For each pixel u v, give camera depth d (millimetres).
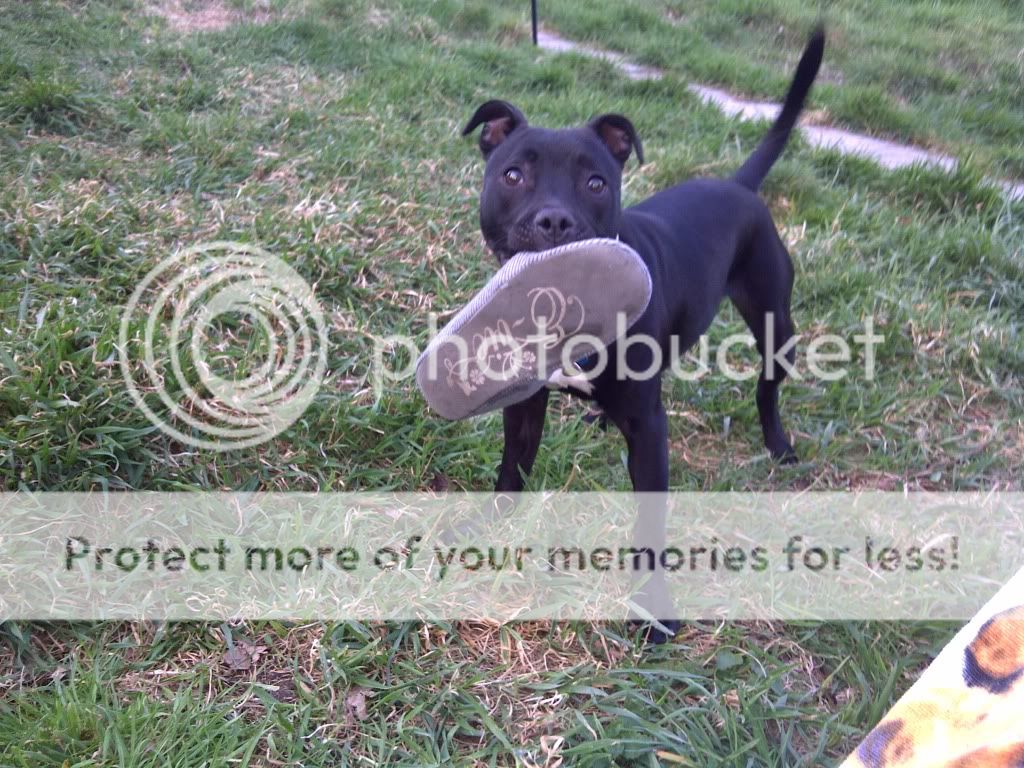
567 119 2119
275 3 2689
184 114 1854
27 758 821
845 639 999
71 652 923
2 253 1323
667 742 871
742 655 969
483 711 892
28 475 1033
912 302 1559
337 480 1129
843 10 3748
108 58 2021
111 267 1331
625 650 972
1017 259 1718
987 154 2338
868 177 2047
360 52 2400
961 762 649
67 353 1131
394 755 866
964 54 3221
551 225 950
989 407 1411
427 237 1542
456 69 2334
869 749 713
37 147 1614
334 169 1704
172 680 913
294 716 884
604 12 3338
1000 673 696
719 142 2092
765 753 860
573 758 863
